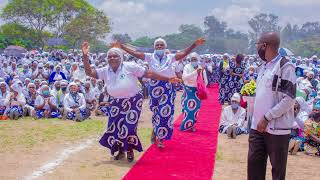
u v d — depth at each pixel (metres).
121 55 7.02
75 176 6.35
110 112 7.18
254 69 16.42
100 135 9.54
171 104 8.24
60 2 58.34
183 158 7.60
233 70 15.50
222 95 15.75
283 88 4.52
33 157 7.46
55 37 60.72
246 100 9.16
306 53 121.94
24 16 58.88
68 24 60.44
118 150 7.34
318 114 8.58
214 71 23.86
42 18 58.81
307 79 15.17
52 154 7.71
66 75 18.44
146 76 7.10
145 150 8.16
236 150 8.52
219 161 7.56
